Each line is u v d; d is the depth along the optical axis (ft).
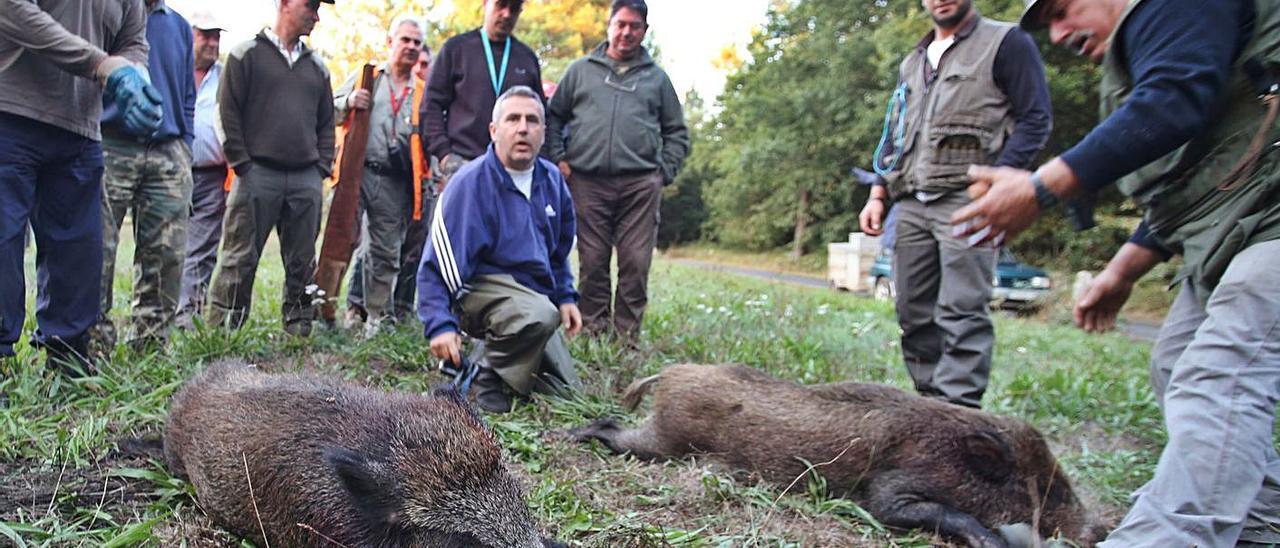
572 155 22.98
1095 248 76.64
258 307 25.05
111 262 17.51
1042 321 54.65
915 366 19.31
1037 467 12.84
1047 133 16.94
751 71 119.75
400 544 8.87
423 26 23.95
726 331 26.58
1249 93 9.36
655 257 134.31
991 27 17.30
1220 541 9.00
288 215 20.80
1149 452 18.04
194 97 18.97
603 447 15.51
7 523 10.21
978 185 9.55
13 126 13.69
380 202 22.67
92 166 15.05
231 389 11.44
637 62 23.06
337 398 10.42
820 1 108.99
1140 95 9.02
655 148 23.13
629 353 21.48
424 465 9.04
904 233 18.69
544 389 18.16
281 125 20.02
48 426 13.50
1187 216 10.11
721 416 14.85
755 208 129.70
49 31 13.12
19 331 14.32
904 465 13.12
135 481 12.01
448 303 17.03
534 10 98.63
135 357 17.13
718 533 11.63
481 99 21.89
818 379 22.44
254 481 9.99
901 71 19.04
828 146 110.93
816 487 13.33
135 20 15.74
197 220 23.30
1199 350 9.53
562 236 19.21
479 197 17.26
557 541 10.09
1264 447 9.15
